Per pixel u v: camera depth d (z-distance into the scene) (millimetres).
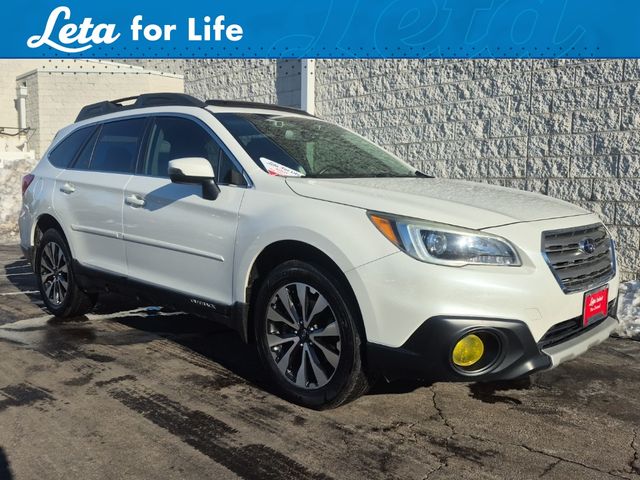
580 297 3297
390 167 4566
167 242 4184
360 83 9000
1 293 6641
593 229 3691
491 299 2977
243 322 3723
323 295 3316
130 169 4699
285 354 3537
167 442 3059
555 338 3217
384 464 2873
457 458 2945
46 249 5492
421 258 3018
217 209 3855
